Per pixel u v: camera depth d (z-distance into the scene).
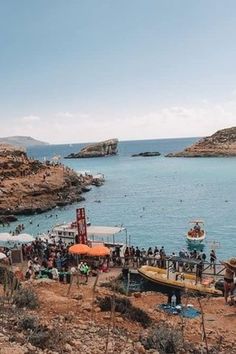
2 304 15.20
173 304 22.20
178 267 31.89
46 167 103.62
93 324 14.64
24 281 25.55
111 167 167.62
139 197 87.00
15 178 87.06
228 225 57.44
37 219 68.94
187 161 180.62
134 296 24.38
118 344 12.47
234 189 92.25
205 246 47.25
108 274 31.03
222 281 26.75
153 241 50.38
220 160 176.00
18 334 11.80
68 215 71.19
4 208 71.69
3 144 124.62
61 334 12.41
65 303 17.62
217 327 17.75
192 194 87.81
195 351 12.79
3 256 31.89
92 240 43.41
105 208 75.56
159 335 13.17
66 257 33.75
